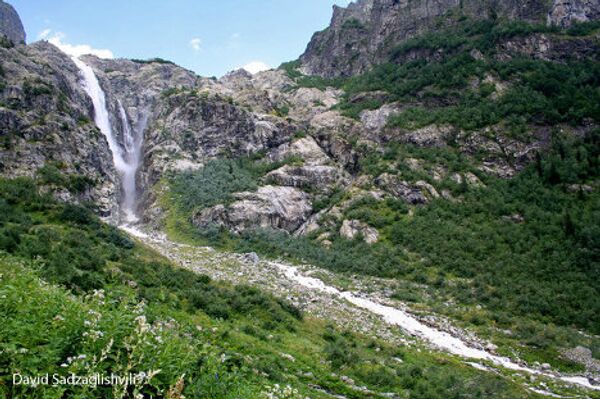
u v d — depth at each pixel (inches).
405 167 3791.8
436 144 3993.6
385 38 7057.1
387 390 1070.4
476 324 2049.7
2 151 3316.9
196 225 3671.3
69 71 5595.5
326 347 1306.6
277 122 4980.3
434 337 1854.1
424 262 2773.1
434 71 4958.2
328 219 3587.6
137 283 1355.8
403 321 2012.8
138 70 7500.0
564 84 4128.9
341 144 4517.7
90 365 354.0
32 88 3998.5
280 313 1546.5
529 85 4229.8
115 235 2126.0
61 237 1753.2
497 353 1745.8
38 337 354.3
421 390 1101.1
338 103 5659.5
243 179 4212.6
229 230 3599.9
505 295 2308.1
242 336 1168.2
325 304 2038.6
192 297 1358.3
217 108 5167.3
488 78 4480.8
